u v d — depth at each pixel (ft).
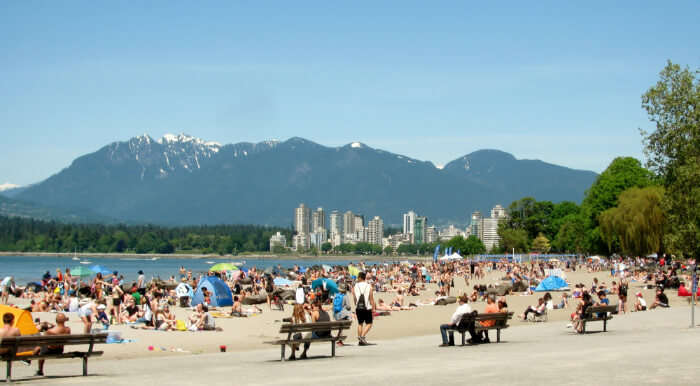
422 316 131.03
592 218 344.90
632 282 215.72
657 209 237.86
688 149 164.76
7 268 562.66
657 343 70.74
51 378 55.93
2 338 52.42
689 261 168.66
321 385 46.03
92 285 160.04
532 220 544.21
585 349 66.74
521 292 195.62
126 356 78.13
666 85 171.12
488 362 57.67
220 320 120.37
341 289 190.90
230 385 47.52
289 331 64.44
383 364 59.00
